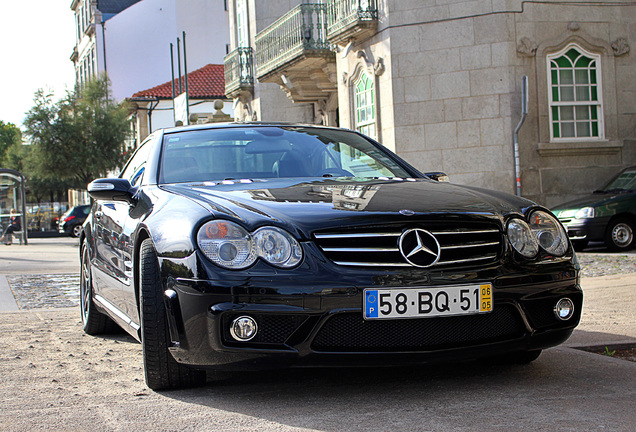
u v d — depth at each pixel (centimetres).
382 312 326
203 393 362
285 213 343
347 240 332
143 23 4503
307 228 332
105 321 551
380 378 386
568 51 1479
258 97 2288
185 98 2394
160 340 356
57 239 3334
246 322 322
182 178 438
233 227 335
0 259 1512
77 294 838
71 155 3053
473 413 315
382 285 327
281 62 1911
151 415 325
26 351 493
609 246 1181
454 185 425
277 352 324
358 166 473
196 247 334
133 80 4503
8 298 797
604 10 1491
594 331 510
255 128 505
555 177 1470
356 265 329
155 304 356
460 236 346
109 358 466
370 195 379
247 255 328
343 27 1602
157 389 369
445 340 339
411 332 334
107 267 484
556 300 364
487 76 1457
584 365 408
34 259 1498
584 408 319
